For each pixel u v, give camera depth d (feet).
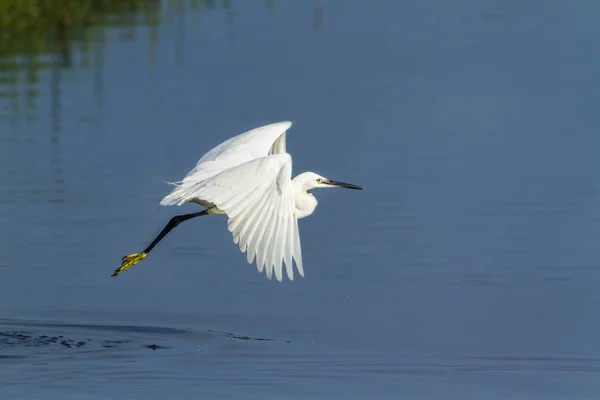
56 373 35.47
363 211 53.16
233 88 75.87
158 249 48.85
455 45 91.09
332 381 34.58
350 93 74.64
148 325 40.27
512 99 73.15
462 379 34.71
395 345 37.73
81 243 48.78
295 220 24.75
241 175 25.64
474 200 54.29
